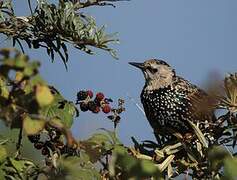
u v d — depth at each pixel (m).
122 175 5.33
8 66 4.62
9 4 8.41
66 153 6.89
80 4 8.48
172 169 8.48
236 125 8.80
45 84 4.68
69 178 6.23
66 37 8.41
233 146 8.72
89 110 8.09
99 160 6.70
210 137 9.15
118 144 6.97
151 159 8.17
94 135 6.93
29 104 4.88
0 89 5.49
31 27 8.52
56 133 7.05
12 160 6.95
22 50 8.55
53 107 7.30
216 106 8.88
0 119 5.04
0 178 6.91
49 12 8.45
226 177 4.88
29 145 7.65
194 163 8.16
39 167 6.96
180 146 8.74
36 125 4.92
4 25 8.45
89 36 8.30
